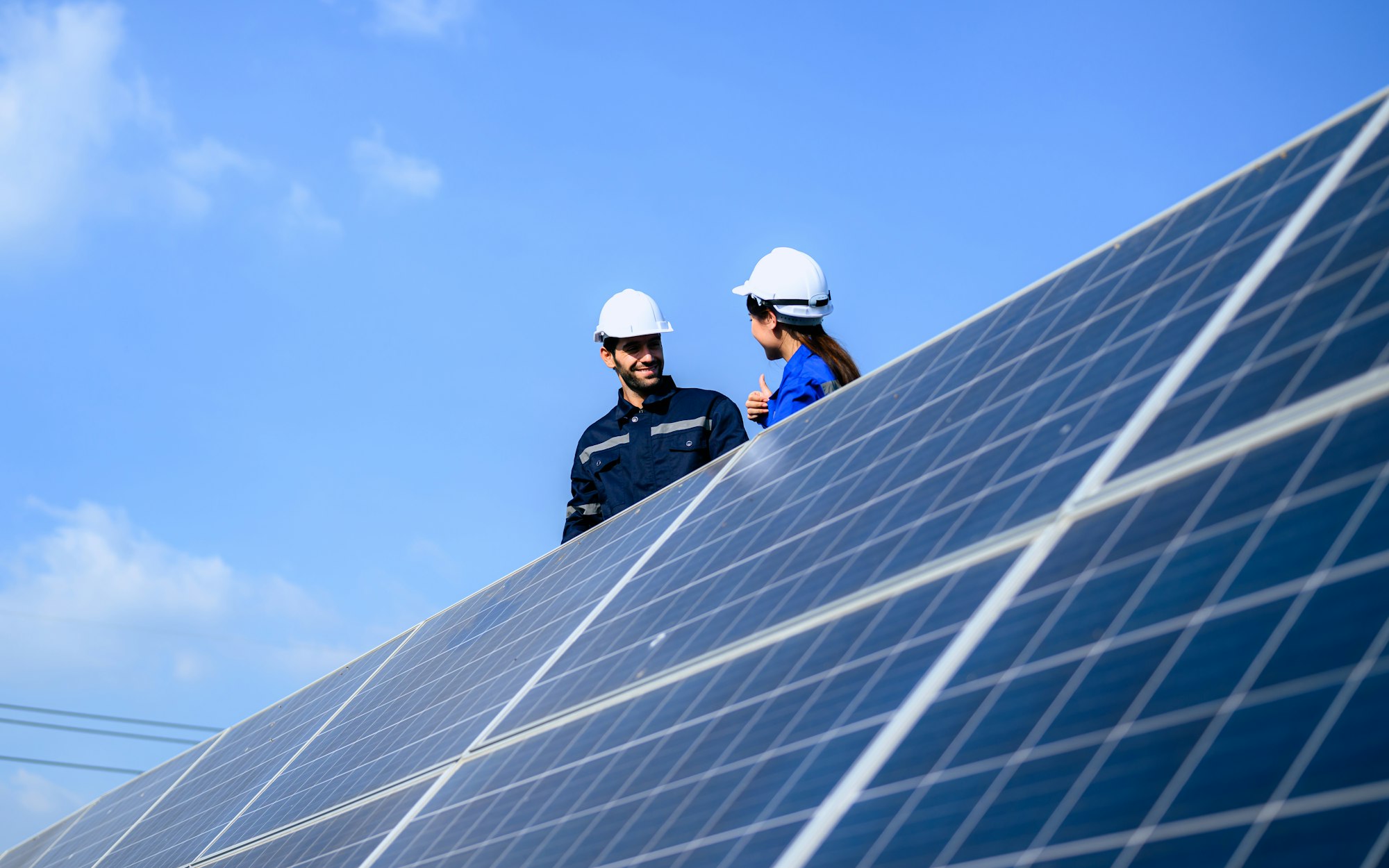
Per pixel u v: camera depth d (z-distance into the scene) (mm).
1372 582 2834
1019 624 3809
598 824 4652
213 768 11258
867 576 4934
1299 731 2619
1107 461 4289
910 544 4898
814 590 5176
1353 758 2453
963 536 4625
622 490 10875
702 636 5605
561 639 7137
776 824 3795
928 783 3434
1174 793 2738
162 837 10047
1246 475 3598
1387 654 2615
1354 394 3535
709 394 10984
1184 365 4457
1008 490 4684
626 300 11172
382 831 6262
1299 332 4047
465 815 5699
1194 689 2977
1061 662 3484
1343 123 5270
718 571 6180
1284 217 4883
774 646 4984
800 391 9047
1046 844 2889
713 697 4969
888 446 6020
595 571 7934
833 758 3914
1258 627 2996
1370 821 2303
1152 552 3611
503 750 6164
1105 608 3551
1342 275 4129
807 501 6156
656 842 4227
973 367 6109
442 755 6820
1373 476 3160
